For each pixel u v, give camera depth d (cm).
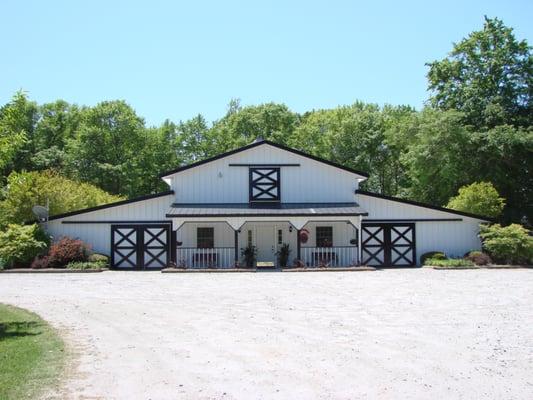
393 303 1451
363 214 2686
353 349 919
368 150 5384
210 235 2867
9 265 2523
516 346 939
